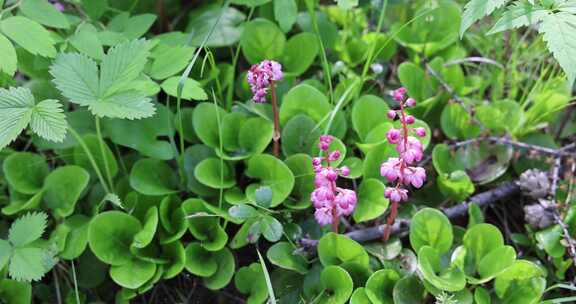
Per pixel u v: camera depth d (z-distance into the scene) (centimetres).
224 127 84
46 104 73
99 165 84
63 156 85
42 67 82
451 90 87
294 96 83
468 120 87
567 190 82
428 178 86
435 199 85
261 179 82
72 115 84
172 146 82
